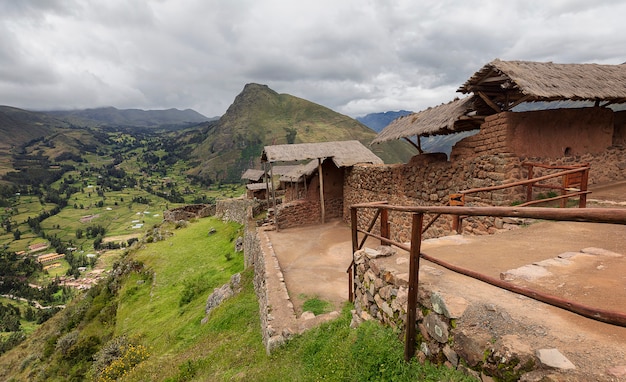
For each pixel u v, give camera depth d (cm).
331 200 1838
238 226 2667
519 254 427
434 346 286
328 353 451
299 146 1695
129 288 1988
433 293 297
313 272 1002
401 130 1040
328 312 700
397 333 351
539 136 721
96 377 1091
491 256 428
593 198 696
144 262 2322
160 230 3309
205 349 832
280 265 1087
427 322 298
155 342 1183
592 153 807
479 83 737
